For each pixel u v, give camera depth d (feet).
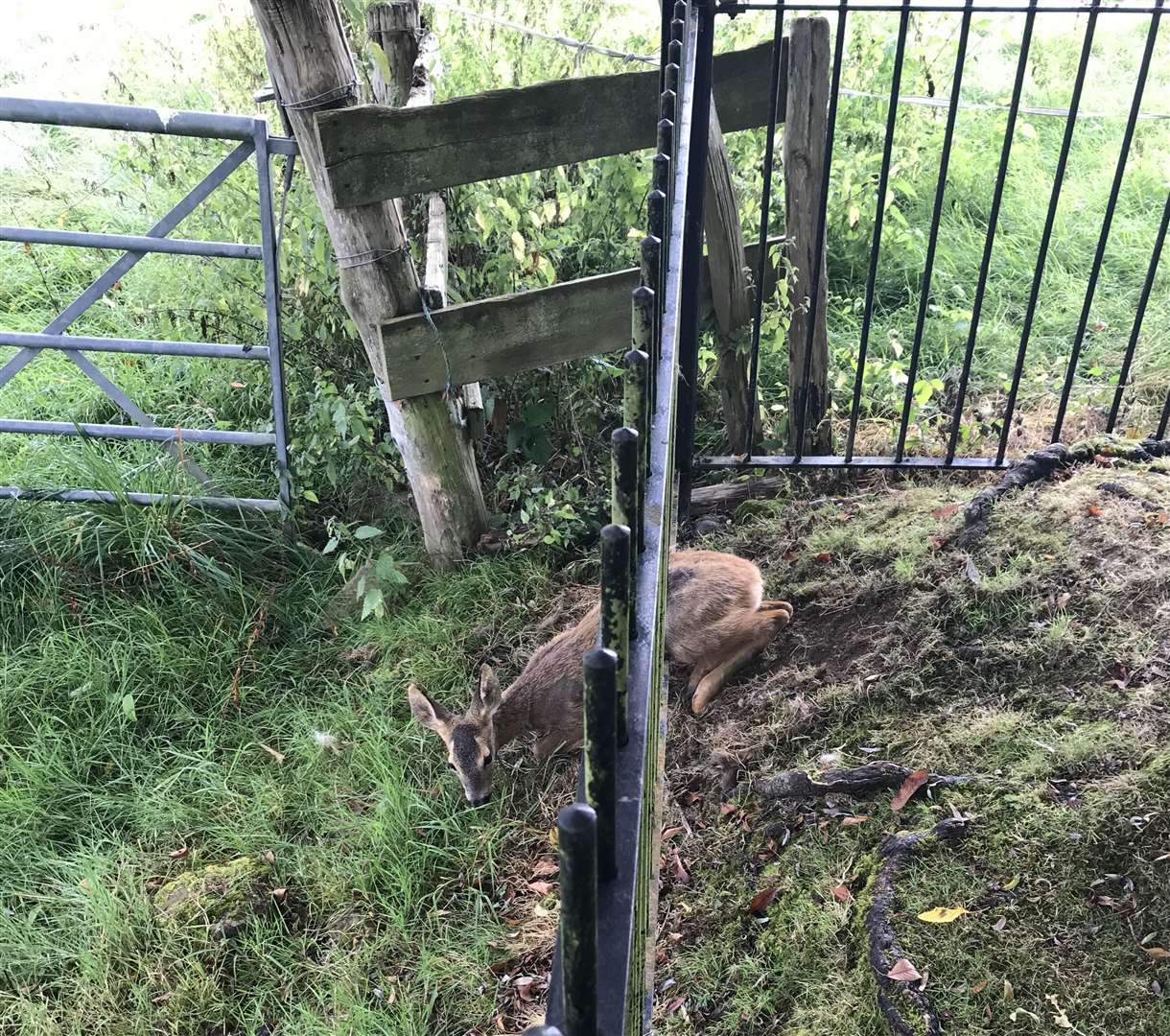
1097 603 11.19
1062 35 26.84
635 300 5.76
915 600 12.12
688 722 12.52
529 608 15.01
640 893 4.94
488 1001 10.36
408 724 13.56
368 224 13.42
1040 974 8.41
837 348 18.33
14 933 11.28
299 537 16.43
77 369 19.11
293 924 11.51
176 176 19.47
